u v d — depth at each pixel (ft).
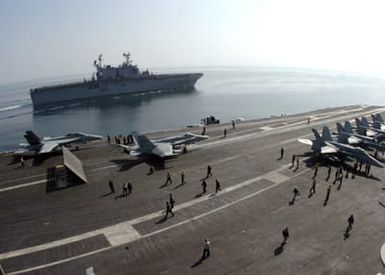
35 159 194.49
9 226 119.24
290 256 98.84
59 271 94.17
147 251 102.47
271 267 94.02
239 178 158.71
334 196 138.51
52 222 121.19
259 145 214.48
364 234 109.81
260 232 111.86
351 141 201.57
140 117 442.09
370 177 159.12
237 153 197.98
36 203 136.87
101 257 100.07
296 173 164.25
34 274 93.04
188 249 103.04
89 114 471.21
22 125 426.51
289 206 130.00
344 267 93.66
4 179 164.35
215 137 236.22
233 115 463.83
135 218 122.52
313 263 95.55
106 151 206.18
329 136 196.44
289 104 570.87
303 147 208.23
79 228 116.57
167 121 418.31
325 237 108.37
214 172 167.02
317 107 542.57
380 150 195.00
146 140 188.96
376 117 257.34
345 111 346.33
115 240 108.78
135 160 187.62
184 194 141.79
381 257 97.55
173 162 183.42
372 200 134.82
